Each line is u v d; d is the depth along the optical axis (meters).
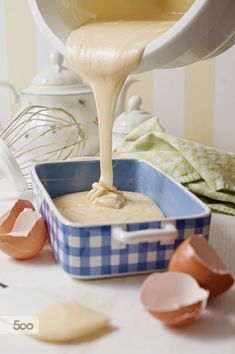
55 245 0.49
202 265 0.42
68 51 0.59
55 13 0.60
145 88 1.04
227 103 1.03
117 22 0.62
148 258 0.47
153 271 0.47
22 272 0.49
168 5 0.65
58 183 0.63
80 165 0.64
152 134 0.76
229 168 0.70
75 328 0.39
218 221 0.62
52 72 0.83
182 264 0.42
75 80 0.84
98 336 0.39
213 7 0.48
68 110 0.81
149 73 1.03
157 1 0.65
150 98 1.05
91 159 0.64
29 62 1.06
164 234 0.44
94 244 0.45
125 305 0.44
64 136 0.79
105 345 0.39
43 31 0.60
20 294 0.44
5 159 0.65
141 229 0.46
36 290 0.45
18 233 0.52
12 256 0.51
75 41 0.58
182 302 0.41
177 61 0.55
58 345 0.39
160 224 0.46
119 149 0.78
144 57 0.52
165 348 0.38
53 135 0.79
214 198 0.66
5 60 1.06
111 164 0.58
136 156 0.73
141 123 0.87
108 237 0.45
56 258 0.50
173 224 0.46
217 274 0.42
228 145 1.05
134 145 0.76
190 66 1.02
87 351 0.38
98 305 0.43
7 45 1.05
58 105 0.81
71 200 0.59
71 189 0.64
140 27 0.58
